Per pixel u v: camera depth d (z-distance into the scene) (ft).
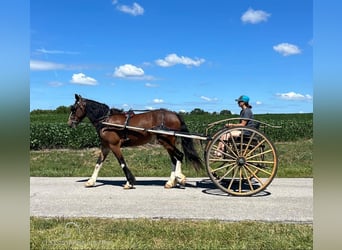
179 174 29.27
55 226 18.69
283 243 15.87
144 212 21.42
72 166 44.14
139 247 15.69
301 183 31.12
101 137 29.19
